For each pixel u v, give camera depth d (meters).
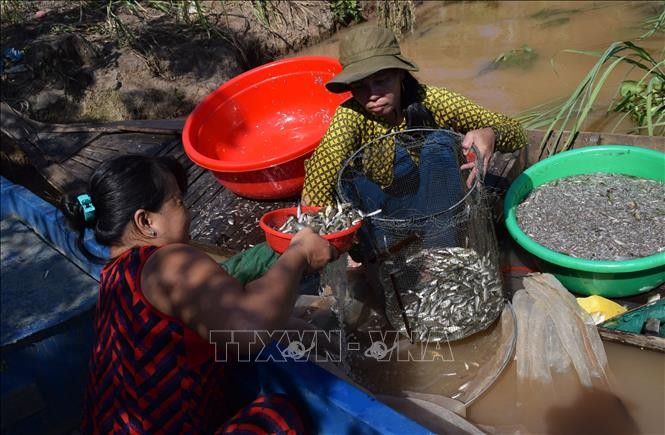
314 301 2.38
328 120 3.56
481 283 2.14
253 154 3.51
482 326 2.19
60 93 4.82
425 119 2.30
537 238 2.53
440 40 5.23
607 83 4.03
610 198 2.62
